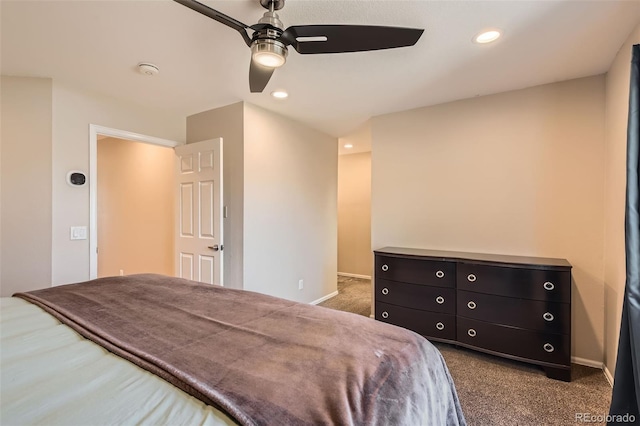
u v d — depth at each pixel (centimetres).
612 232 218
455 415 122
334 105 310
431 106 309
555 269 218
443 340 262
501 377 223
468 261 251
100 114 277
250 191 306
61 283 252
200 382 83
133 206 439
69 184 257
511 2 156
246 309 147
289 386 84
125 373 89
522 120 267
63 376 86
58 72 236
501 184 277
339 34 149
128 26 177
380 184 339
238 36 186
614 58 212
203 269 308
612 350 216
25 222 240
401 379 96
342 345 110
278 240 342
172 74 240
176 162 337
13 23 173
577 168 246
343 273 594
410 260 276
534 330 226
